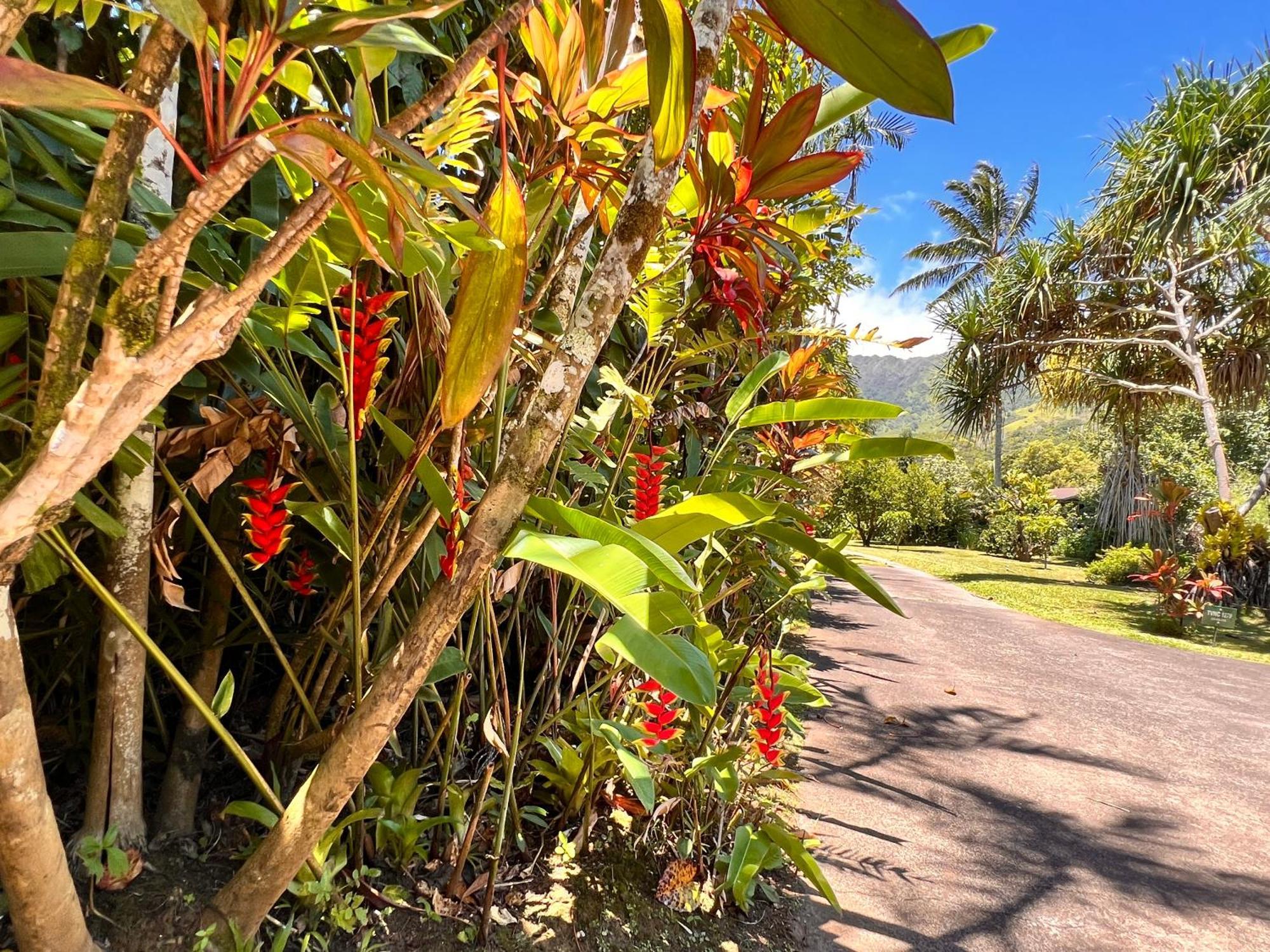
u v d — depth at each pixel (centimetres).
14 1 41
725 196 122
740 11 117
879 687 394
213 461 100
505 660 198
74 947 80
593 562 74
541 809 160
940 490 2141
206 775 144
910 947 159
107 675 108
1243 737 354
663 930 146
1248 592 927
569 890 150
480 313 77
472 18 175
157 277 47
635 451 195
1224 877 206
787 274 209
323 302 103
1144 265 1044
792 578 245
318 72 83
